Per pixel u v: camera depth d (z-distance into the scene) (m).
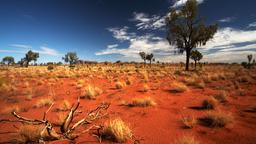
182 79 22.27
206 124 6.51
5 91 16.31
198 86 15.62
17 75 33.53
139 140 5.42
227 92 12.17
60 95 13.84
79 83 20.33
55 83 21.41
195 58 41.38
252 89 13.62
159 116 7.66
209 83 17.95
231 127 6.13
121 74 32.34
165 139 5.45
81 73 34.88
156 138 5.54
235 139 5.26
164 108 8.93
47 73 35.97
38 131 5.69
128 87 16.75
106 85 18.80
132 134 5.84
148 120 7.22
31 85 20.17
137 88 15.74
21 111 9.44
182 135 5.67
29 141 5.45
